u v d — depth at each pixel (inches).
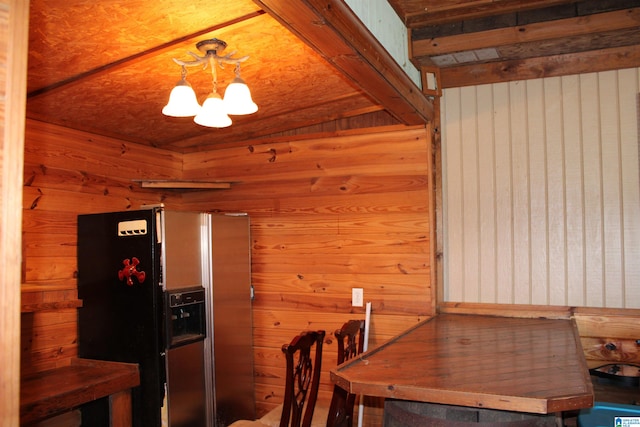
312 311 130.0
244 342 129.5
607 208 109.3
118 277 109.0
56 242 111.5
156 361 104.4
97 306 111.8
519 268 115.9
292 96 111.3
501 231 117.7
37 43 74.8
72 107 105.0
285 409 83.4
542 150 114.8
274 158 136.4
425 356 74.4
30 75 86.8
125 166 130.6
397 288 121.2
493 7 105.3
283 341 133.0
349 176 127.4
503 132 118.3
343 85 106.3
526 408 53.9
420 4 105.3
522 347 80.7
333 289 127.9
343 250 127.3
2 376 28.4
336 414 91.4
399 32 104.6
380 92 91.7
